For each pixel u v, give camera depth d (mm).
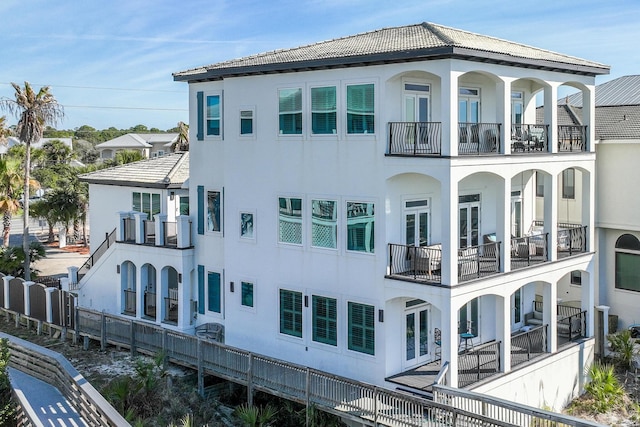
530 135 22922
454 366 18922
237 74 23516
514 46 23906
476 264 21094
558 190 29719
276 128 22766
